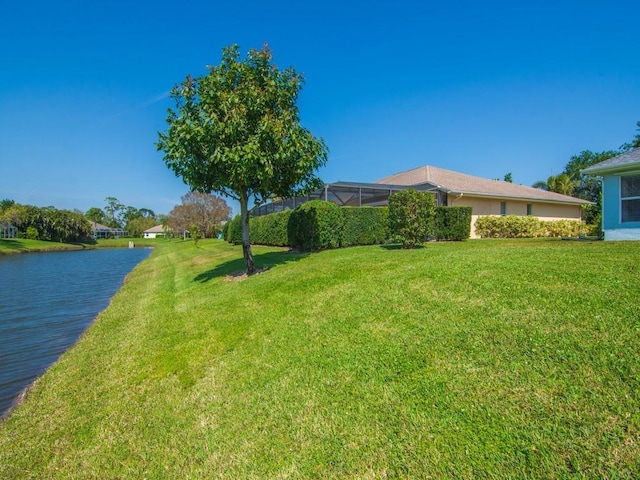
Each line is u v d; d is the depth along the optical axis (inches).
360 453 90.1
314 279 263.4
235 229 964.0
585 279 171.5
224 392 135.6
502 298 163.9
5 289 532.1
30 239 2044.8
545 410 90.0
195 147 310.5
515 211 805.2
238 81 326.6
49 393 159.2
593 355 107.5
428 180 735.1
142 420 124.8
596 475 70.3
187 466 97.7
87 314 360.2
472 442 85.4
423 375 117.0
